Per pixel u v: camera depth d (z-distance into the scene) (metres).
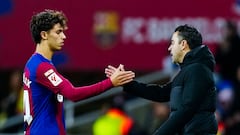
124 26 37.62
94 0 37.56
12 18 37.38
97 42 37.56
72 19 37.50
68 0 37.47
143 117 36.75
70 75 38.69
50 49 20.52
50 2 37.41
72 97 20.00
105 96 36.12
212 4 37.84
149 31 37.66
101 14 37.59
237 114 32.97
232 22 36.38
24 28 37.44
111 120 32.69
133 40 37.59
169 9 37.78
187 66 20.38
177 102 20.25
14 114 36.06
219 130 32.03
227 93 33.75
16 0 37.34
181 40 20.67
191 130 20.17
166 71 36.53
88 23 37.50
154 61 37.56
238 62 35.38
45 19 20.31
